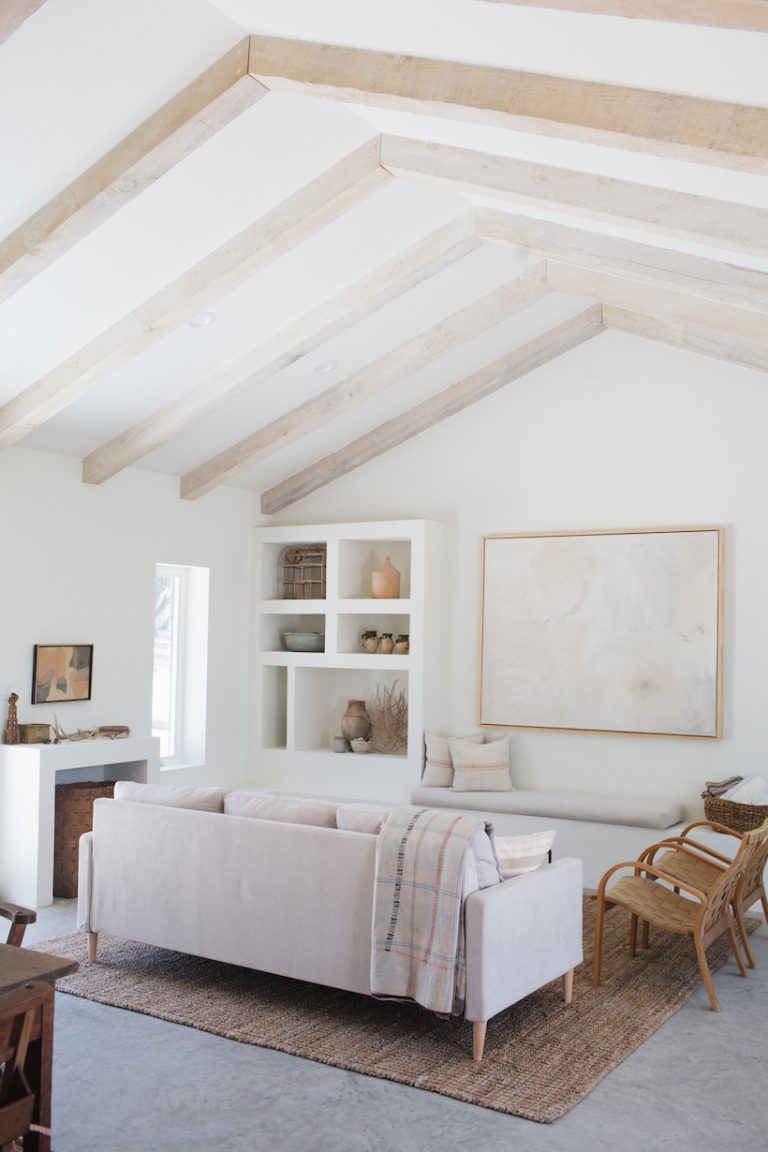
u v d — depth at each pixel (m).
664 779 7.24
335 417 7.30
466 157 4.51
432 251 5.68
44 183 4.37
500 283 6.48
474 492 8.02
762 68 2.76
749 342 6.53
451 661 8.05
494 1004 4.08
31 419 5.95
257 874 4.65
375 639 8.31
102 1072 3.97
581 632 7.52
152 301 5.37
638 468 7.43
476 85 3.43
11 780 6.34
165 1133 3.50
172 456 7.49
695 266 4.90
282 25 3.70
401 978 4.17
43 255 4.57
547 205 4.38
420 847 4.19
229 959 4.73
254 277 5.56
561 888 4.59
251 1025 4.41
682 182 3.83
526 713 7.69
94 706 7.14
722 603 7.08
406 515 8.28
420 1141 3.46
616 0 2.51
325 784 8.27
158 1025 4.45
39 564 6.75
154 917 4.96
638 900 5.08
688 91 3.07
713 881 5.53
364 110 4.45
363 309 5.92
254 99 4.02
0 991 2.66
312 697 8.65
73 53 3.80
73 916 6.04
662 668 7.24
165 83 4.03
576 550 7.57
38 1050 2.79
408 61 3.57
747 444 7.08
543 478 7.76
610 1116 3.66
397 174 4.79
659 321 6.92
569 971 4.73
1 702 6.49
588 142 3.37
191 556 8.03
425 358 6.80
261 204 4.94
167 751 8.14
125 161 4.23
